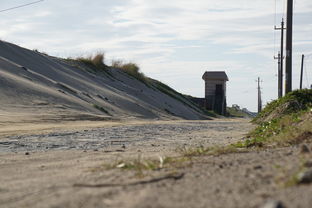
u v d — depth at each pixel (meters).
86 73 56.00
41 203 4.89
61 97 39.16
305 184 4.79
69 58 60.44
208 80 86.81
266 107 33.72
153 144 15.05
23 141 16.56
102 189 5.34
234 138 17.56
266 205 3.78
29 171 8.14
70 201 4.78
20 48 49.62
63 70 51.47
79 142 16.19
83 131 21.84
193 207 4.23
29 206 4.83
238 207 4.14
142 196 4.75
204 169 6.53
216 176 5.83
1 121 26.64
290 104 28.73
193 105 76.50
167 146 13.99
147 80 71.12
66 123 29.42
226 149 9.58
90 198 4.85
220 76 86.38
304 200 4.14
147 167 6.99
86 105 40.34
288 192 4.50
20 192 5.74
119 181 5.91
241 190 4.82
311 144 9.14
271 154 8.01
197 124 33.28
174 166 7.06
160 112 54.41
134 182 5.68
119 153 11.46
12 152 12.93
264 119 31.69
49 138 17.89
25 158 11.02
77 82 49.06
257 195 4.54
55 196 5.17
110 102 47.03
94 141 16.61
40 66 48.00
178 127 27.56
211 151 9.73
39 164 9.41
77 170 7.69
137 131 22.64
